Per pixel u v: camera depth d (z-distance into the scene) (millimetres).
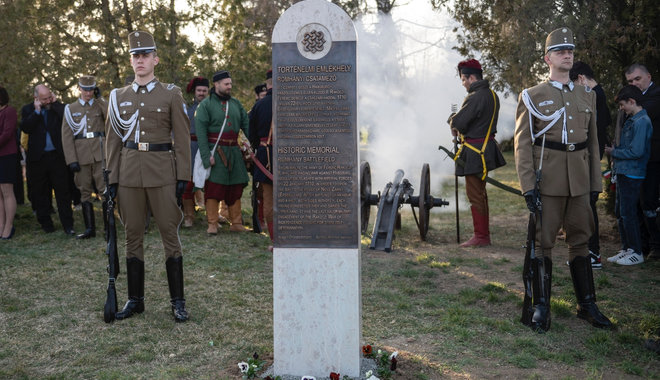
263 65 12648
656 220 6875
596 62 8633
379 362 3953
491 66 12055
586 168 4859
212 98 8117
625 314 5070
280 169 3746
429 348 4387
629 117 6652
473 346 4422
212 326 4828
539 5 9227
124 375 3902
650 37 8078
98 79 11758
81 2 11570
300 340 3770
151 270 6559
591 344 4430
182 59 11664
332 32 3666
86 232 8102
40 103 8367
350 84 3670
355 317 3715
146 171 4898
